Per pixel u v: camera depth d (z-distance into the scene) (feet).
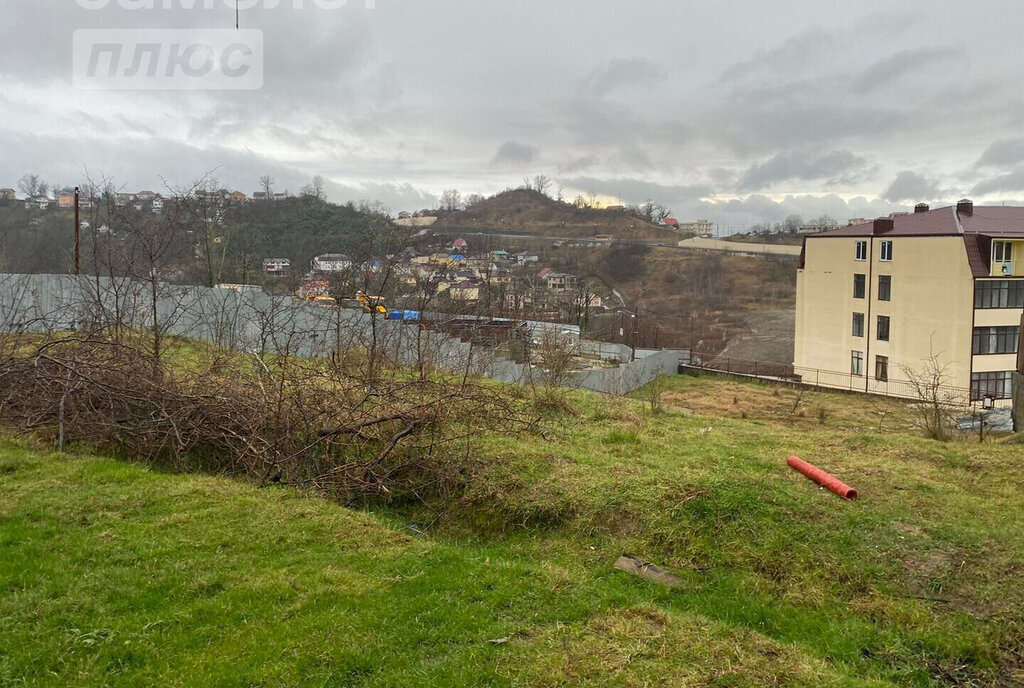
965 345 88.99
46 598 13.69
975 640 13.93
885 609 14.98
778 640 14.32
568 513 20.10
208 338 42.78
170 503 19.02
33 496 18.90
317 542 16.99
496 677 11.61
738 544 17.52
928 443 29.04
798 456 25.07
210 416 24.56
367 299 47.11
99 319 34.40
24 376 25.77
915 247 94.79
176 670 11.74
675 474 21.26
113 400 25.31
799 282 116.47
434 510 22.02
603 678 11.60
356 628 13.03
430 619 13.46
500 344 56.54
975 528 17.99
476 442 24.99
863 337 104.63
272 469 22.71
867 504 19.44
